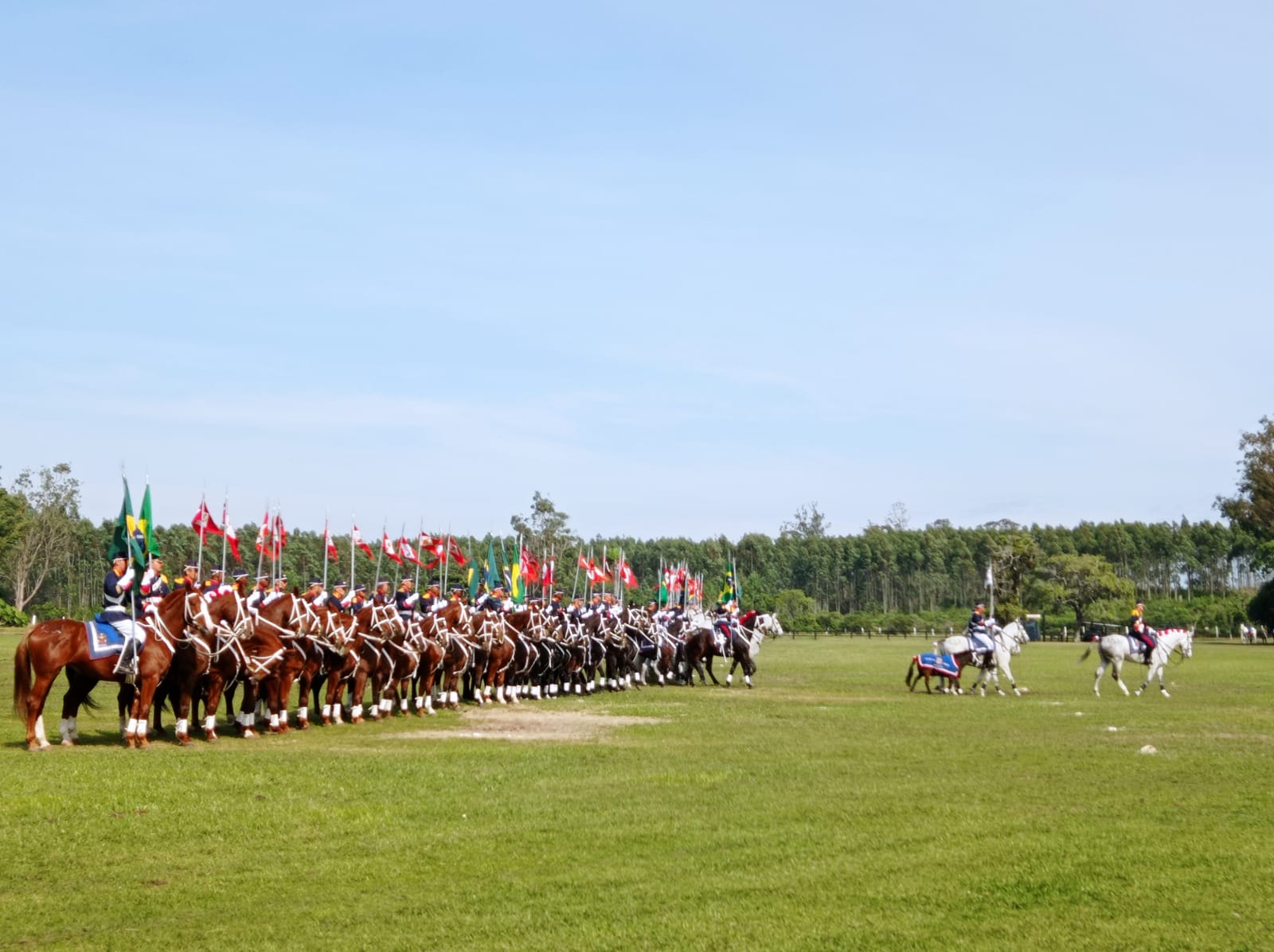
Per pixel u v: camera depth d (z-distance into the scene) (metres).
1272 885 14.15
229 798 18.95
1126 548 185.25
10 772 20.12
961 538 175.88
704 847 16.30
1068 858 15.49
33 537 117.44
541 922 12.84
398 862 15.51
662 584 62.78
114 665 23.78
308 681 29.78
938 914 13.06
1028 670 62.41
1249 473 127.44
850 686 48.72
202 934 12.51
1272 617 116.00
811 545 173.00
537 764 23.47
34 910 13.34
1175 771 22.97
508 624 39.25
